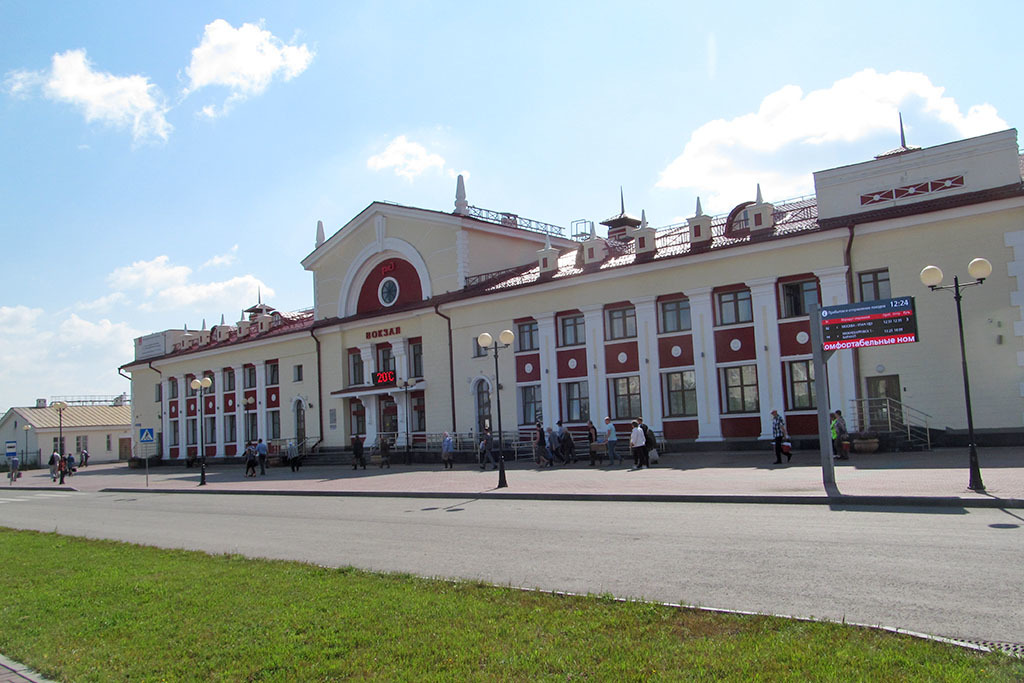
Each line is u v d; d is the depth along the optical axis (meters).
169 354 61.69
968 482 15.71
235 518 19.88
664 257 31.64
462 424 39.56
